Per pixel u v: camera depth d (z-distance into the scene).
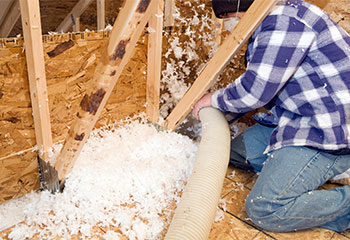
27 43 1.02
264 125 1.51
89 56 1.32
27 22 0.97
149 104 1.67
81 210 1.17
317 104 1.07
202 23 1.72
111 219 1.15
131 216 1.16
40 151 1.25
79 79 1.33
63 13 2.68
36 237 1.07
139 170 1.37
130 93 1.61
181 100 1.48
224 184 1.41
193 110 1.48
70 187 1.25
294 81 1.11
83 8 2.33
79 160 1.37
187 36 1.67
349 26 1.58
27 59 1.06
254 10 1.02
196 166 1.14
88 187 1.24
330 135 1.07
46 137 1.21
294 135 1.14
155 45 1.47
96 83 0.89
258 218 1.12
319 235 1.14
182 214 0.94
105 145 1.52
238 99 1.18
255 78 1.06
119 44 0.80
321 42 1.02
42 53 1.05
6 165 1.21
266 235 1.13
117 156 1.45
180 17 1.60
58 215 1.15
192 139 1.78
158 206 1.23
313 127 1.11
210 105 1.38
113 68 0.86
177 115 1.54
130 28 0.78
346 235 1.15
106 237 1.07
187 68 1.78
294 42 0.98
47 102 1.15
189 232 0.88
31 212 1.18
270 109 1.31
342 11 1.57
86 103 0.94
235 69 1.88
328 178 1.16
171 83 1.74
